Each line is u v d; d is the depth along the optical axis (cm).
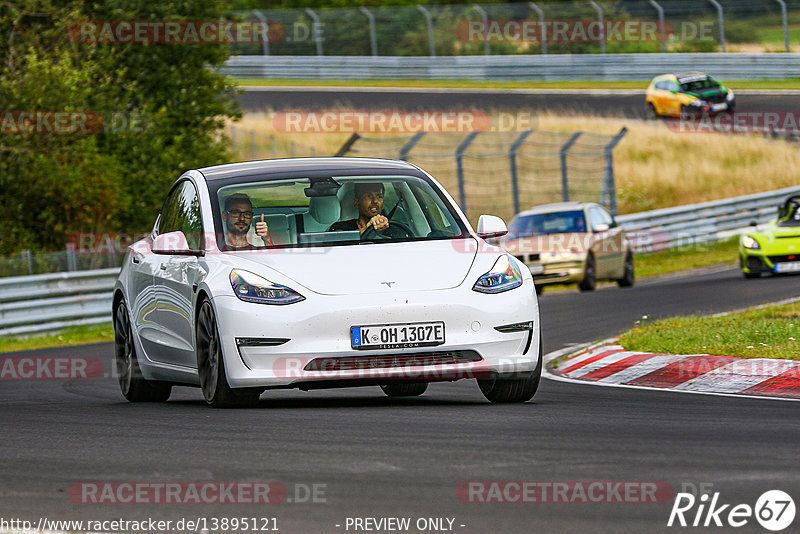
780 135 14200
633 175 13562
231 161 9688
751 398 2861
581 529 1462
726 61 15612
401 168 3006
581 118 14600
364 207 2839
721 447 2002
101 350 5312
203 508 1619
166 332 2961
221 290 2625
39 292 6700
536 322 2686
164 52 9462
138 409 2864
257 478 1798
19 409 3011
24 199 8406
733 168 13650
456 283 2627
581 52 17138
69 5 9088
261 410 2620
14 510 1644
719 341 3656
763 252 7388
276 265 2655
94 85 8925
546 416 2452
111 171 8425
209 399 2725
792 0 16800
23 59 8638
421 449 2016
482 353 2595
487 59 16688
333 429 2280
